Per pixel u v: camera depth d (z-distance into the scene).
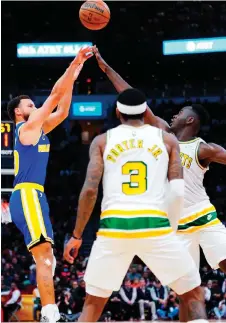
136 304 15.68
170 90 26.19
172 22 25.86
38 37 26.52
